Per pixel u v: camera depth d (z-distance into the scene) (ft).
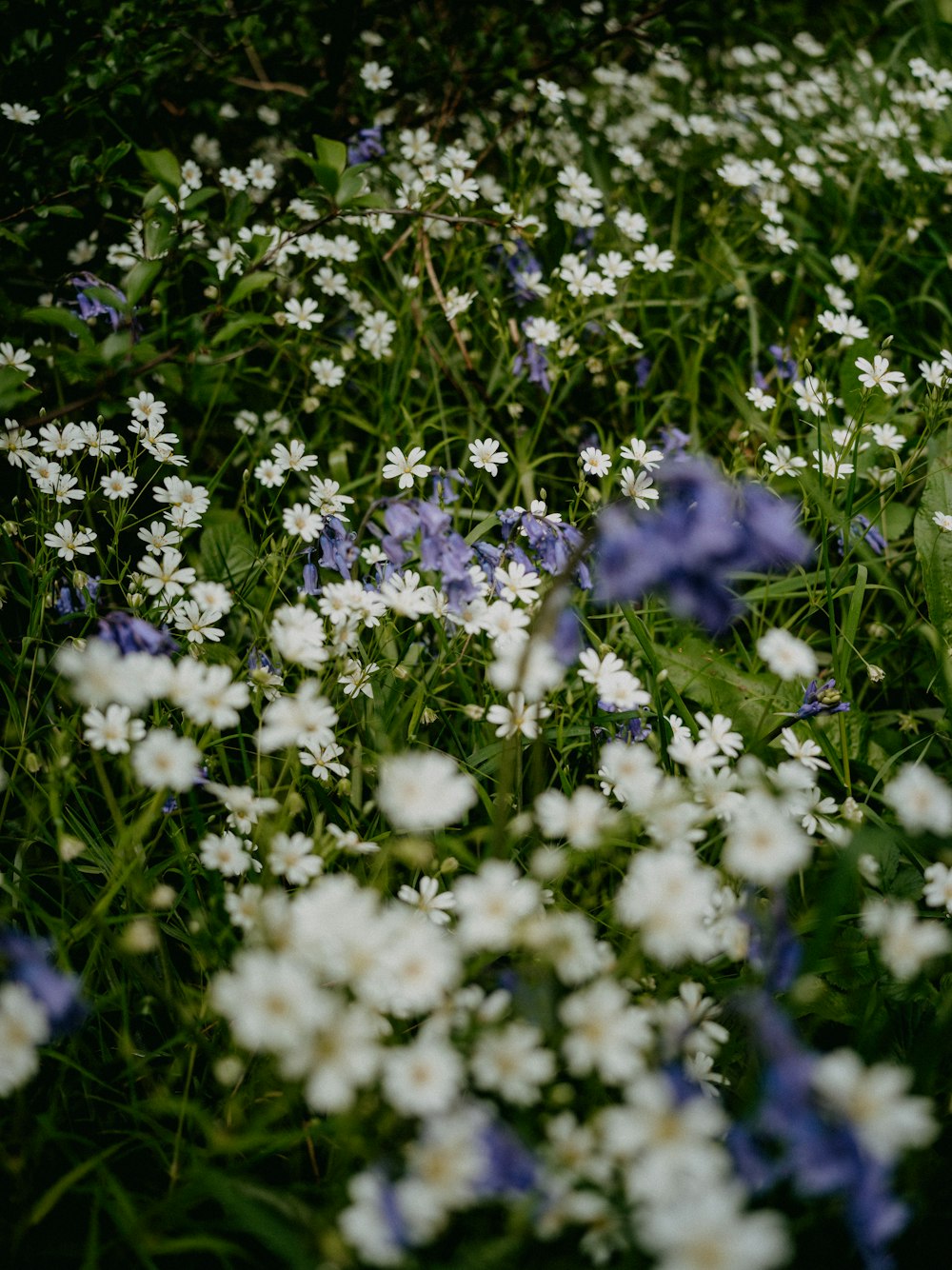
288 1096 3.00
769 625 4.16
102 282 4.06
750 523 2.54
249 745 3.83
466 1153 2.54
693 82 5.60
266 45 4.57
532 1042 2.81
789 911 3.65
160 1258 3.28
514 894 2.98
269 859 3.34
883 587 4.13
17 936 2.73
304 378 4.59
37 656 3.76
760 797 3.09
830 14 6.26
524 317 4.72
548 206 5.10
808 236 5.02
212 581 4.01
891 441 4.14
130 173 4.48
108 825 3.68
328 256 4.50
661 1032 3.01
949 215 5.23
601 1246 2.74
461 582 3.43
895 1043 3.44
